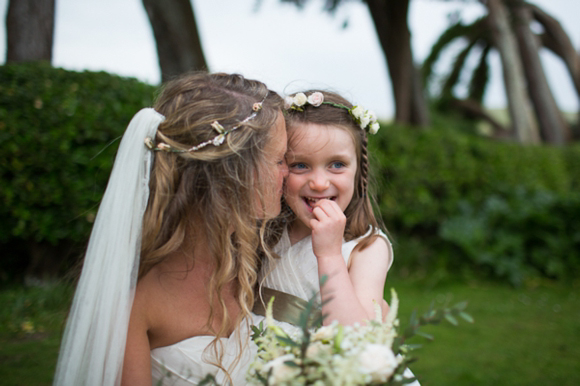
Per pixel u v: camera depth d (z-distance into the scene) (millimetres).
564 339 3639
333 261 1355
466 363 3143
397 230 5859
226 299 1448
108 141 3902
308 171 1574
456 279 5500
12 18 4027
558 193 6176
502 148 6355
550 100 12383
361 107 1629
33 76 3703
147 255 1284
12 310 3359
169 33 4301
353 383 883
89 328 1259
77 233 3832
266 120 1341
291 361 942
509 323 4027
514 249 5578
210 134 1266
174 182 1276
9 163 3643
